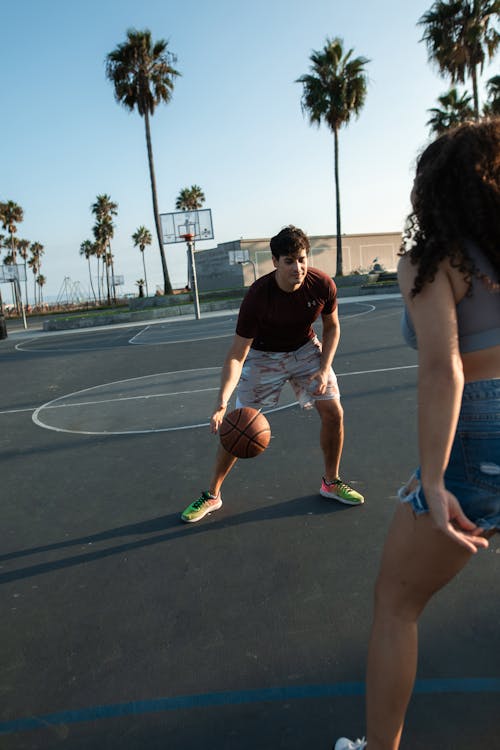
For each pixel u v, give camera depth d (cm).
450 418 128
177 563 318
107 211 7612
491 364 138
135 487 448
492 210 130
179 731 195
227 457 367
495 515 139
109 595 291
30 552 350
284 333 350
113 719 203
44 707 212
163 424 642
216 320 2250
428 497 130
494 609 248
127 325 2562
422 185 140
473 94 2767
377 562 299
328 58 3284
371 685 147
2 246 8519
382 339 1169
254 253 4684
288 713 198
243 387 372
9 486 480
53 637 258
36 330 2950
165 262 3562
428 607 254
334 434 367
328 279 342
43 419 730
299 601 269
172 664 230
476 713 190
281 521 359
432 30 2753
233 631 250
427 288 133
